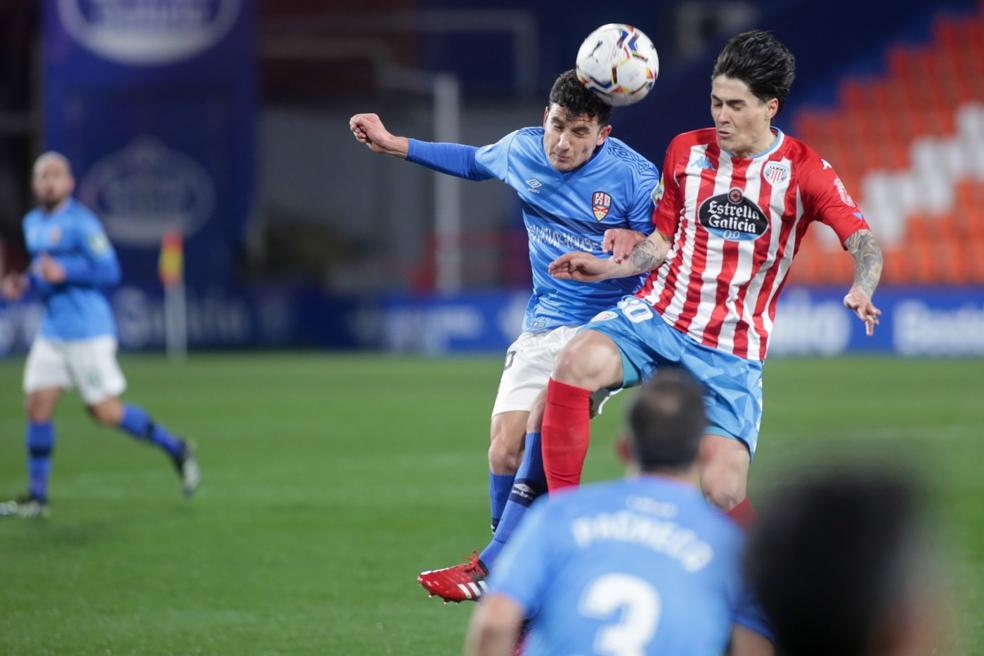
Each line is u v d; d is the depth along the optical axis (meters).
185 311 82.81
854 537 6.95
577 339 18.70
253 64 81.12
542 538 10.50
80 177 81.62
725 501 18.44
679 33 109.75
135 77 81.12
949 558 7.56
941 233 85.56
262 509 32.34
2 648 20.42
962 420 47.53
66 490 35.47
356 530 29.72
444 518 31.09
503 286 90.81
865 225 18.34
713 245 18.89
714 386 18.92
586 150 19.66
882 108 93.31
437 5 111.88
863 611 6.94
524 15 112.38
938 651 7.38
